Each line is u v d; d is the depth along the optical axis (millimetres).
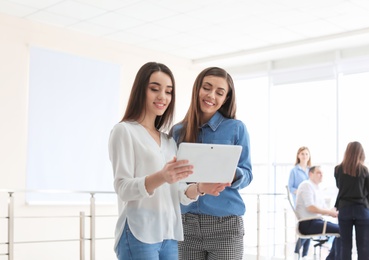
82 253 4223
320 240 5484
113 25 6422
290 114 7660
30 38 6293
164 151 1912
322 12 5770
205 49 7523
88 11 5891
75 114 6762
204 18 6055
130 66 7383
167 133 2049
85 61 6863
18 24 6176
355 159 4707
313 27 6336
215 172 1772
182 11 5820
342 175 4770
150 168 1822
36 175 6344
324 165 7316
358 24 6188
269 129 7809
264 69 7910
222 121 2316
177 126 2334
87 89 6891
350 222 4742
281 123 7742
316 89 7414
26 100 6266
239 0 5410
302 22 6145
